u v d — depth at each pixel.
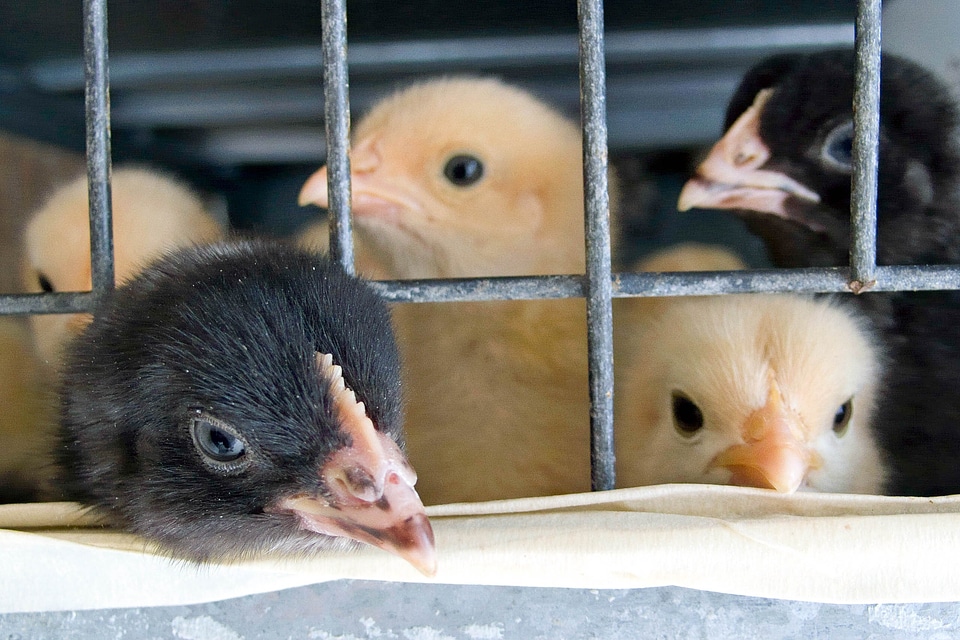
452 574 0.22
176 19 0.34
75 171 0.36
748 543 0.22
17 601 0.23
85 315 0.26
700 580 0.22
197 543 0.23
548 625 0.23
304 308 0.23
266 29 0.35
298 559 0.23
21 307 0.24
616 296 0.24
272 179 0.38
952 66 0.32
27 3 0.32
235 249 0.24
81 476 0.24
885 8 0.32
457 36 0.38
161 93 0.39
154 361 0.23
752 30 0.37
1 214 0.35
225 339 0.22
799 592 0.22
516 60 0.38
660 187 0.35
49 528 0.24
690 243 0.32
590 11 0.23
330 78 0.24
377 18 0.35
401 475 0.22
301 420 0.22
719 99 0.38
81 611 0.23
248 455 0.22
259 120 0.39
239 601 0.23
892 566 0.22
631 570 0.22
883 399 0.28
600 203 0.23
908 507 0.23
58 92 0.37
